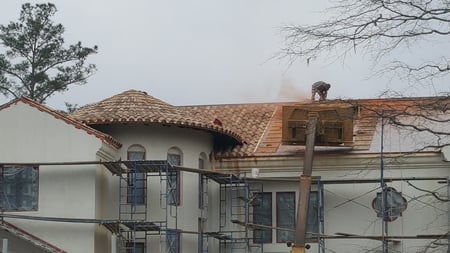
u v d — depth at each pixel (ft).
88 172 102.27
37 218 100.07
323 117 110.63
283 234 115.34
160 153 110.63
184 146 112.37
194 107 132.77
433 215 110.32
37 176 102.89
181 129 112.37
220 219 116.57
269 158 115.14
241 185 116.47
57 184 102.42
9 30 189.37
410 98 82.33
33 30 189.57
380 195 112.57
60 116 103.24
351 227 112.37
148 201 108.99
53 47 189.67
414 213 110.83
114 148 107.14
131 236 108.68
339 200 113.29
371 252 110.42
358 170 112.68
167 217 106.83
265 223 115.65
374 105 89.20
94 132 102.73
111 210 108.17
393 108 88.43
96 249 102.53
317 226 113.29
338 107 109.29
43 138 103.09
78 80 190.90
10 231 100.73
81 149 102.42
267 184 116.06
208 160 116.47
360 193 112.88
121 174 105.91
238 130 123.95
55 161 102.53
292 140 111.65
